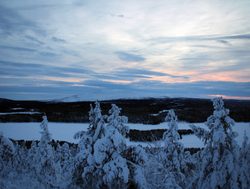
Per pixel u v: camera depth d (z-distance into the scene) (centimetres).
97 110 986
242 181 836
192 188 923
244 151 885
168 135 1196
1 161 1274
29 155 1455
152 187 982
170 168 1109
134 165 887
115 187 847
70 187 980
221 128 852
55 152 1587
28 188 999
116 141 870
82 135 995
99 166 886
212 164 870
